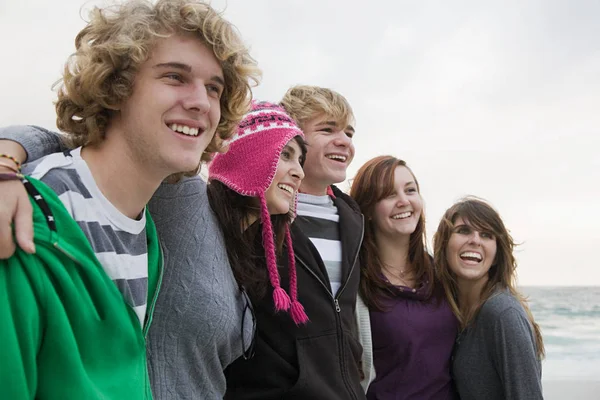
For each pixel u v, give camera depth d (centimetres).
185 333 131
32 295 82
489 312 226
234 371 173
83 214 99
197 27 108
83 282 94
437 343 230
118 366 98
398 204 238
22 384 79
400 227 237
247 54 124
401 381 219
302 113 225
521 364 215
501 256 243
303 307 181
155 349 127
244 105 128
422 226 246
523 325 220
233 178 166
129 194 109
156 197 134
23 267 83
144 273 114
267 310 173
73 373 86
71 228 92
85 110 107
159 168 107
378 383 220
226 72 119
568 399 471
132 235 111
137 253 113
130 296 107
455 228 243
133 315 108
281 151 168
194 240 138
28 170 97
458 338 235
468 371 228
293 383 170
